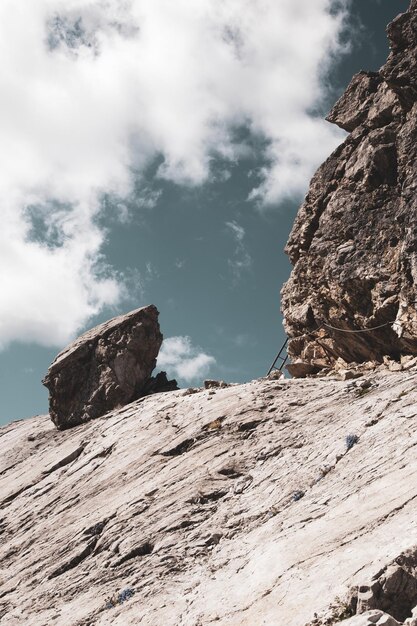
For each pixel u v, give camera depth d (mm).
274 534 15914
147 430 30375
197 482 22406
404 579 10648
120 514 22953
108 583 18641
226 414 27406
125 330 42719
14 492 32750
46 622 17812
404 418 18438
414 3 30750
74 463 32344
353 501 15109
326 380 29141
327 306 32250
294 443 22219
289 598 12156
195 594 15094
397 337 28938
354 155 33125
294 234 35469
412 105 30859
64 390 42438
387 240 29750
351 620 9938
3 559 25109
